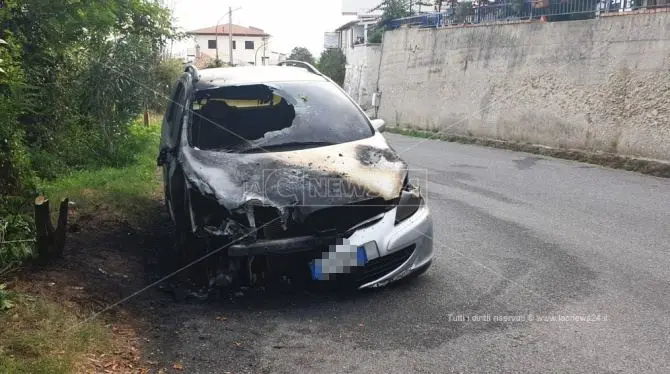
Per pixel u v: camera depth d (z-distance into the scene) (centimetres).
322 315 423
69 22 749
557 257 559
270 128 539
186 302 448
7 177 533
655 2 1281
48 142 866
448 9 2231
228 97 573
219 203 439
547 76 1503
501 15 1823
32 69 784
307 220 435
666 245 597
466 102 1898
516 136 1627
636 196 859
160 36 1174
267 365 351
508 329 399
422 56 2228
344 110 575
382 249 439
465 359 357
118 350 358
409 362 354
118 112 1085
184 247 490
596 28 1341
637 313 425
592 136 1344
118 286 459
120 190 775
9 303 373
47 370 304
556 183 976
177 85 696
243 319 417
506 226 679
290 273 451
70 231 575
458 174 1081
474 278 500
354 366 349
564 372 341
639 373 339
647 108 1199
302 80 612
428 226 472
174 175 527
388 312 428
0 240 443
